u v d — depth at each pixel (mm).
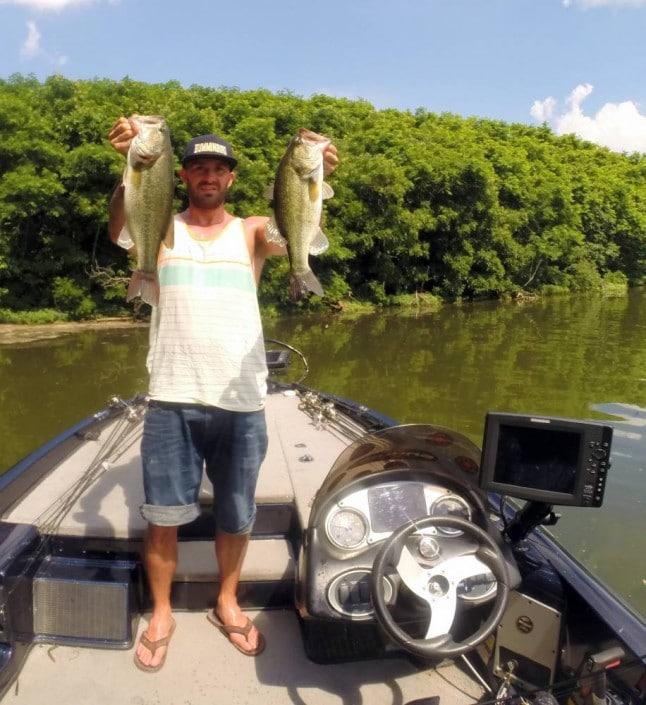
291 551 2721
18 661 2225
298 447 3512
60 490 2924
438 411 9219
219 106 23938
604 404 9781
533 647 2242
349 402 4711
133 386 10898
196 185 2221
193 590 2533
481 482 2135
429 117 36688
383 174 23719
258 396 2244
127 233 2104
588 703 1997
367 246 23859
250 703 2131
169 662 2289
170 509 2229
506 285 29719
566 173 39406
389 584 2021
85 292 18469
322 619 2078
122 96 20703
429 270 27469
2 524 2477
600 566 4594
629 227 41844
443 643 1828
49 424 8516
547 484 2094
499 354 14664
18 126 17250
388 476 2264
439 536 2070
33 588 2363
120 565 2480
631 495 5766
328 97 33781
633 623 2078
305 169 2195
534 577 2373
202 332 2166
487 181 27000
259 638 2373
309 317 21641
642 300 31578
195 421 2193
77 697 2127
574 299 31328
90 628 2348
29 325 17078
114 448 3402
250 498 2314
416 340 16766
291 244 2244
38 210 17219
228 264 2219
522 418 2066
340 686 2219
